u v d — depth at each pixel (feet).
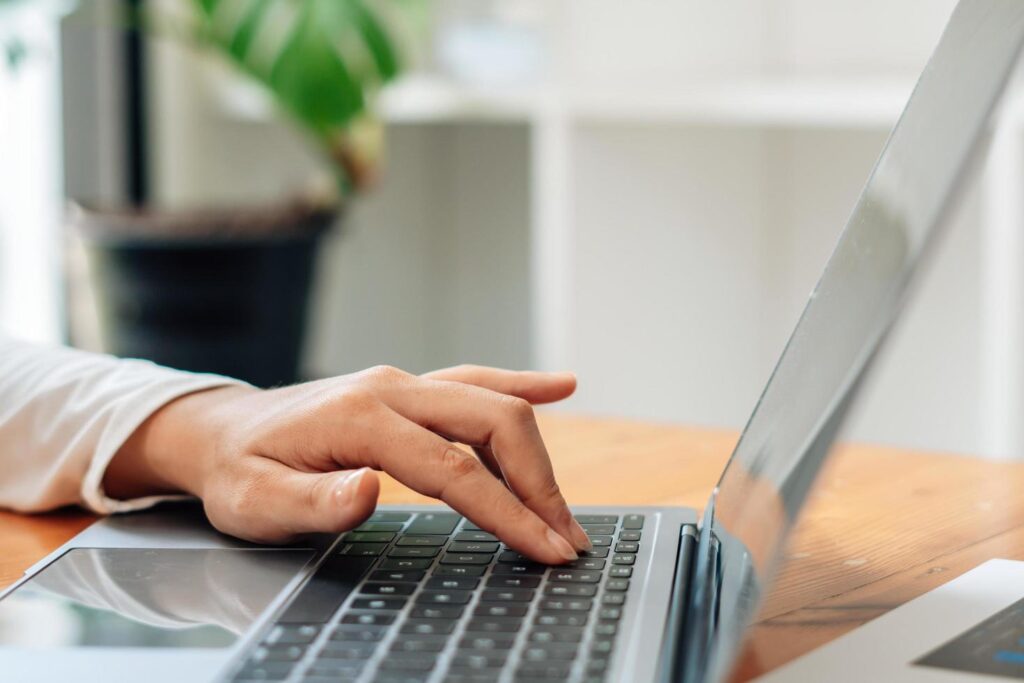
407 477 1.71
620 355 6.01
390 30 6.13
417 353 8.36
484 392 1.82
